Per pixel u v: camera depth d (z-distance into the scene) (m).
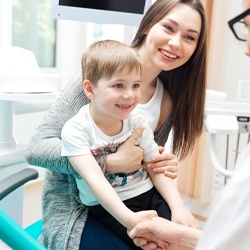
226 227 0.47
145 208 1.08
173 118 1.29
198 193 2.58
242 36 0.63
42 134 1.12
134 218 0.94
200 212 2.50
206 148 2.51
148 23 1.19
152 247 0.95
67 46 2.88
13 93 1.34
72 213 1.09
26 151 1.12
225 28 2.49
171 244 0.93
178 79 1.28
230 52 2.54
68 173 1.06
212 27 2.43
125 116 1.01
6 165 1.47
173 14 1.14
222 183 2.62
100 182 0.96
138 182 1.09
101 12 1.63
